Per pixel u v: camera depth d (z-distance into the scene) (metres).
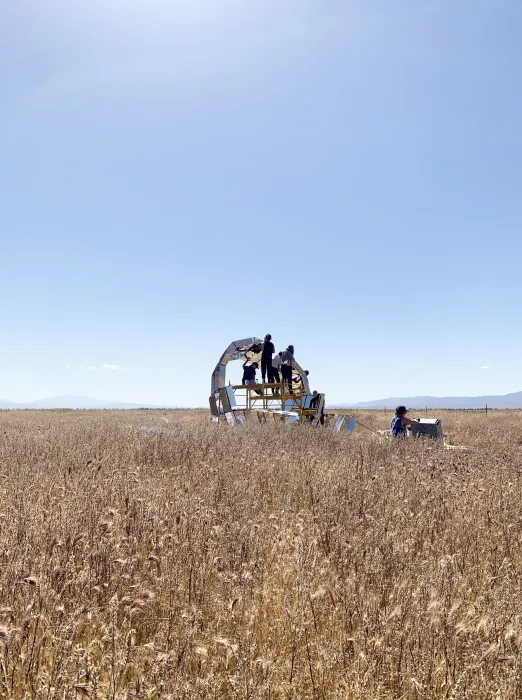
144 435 13.94
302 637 3.50
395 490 7.57
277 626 3.67
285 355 21.28
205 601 4.07
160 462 10.00
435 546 5.47
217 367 23.38
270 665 3.05
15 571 3.99
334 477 8.35
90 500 5.96
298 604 3.81
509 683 2.98
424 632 3.49
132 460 10.05
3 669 2.85
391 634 3.45
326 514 6.08
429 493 7.25
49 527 5.03
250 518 5.99
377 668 3.21
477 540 5.65
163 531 5.07
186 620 3.48
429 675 3.16
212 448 11.41
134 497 6.18
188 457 10.44
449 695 2.96
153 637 3.57
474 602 3.94
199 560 4.60
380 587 4.24
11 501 6.22
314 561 4.43
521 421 28.80
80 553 4.46
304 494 7.48
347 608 3.83
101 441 12.51
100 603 3.80
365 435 18.33
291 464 9.63
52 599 3.63
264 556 4.94
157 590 4.04
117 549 4.47
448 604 3.72
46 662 3.19
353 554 4.81
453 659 3.25
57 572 3.94
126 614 3.67
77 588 3.93
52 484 7.13
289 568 4.50
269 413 20.33
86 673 2.80
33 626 3.30
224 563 4.58
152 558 4.20
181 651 3.21
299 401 21.81
